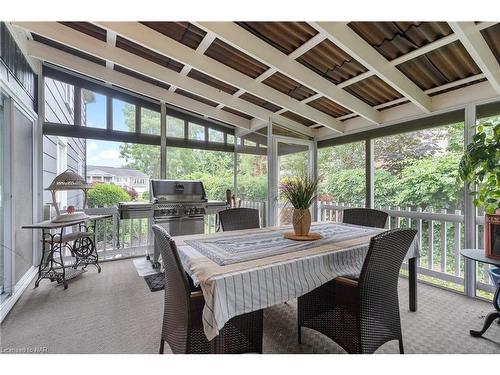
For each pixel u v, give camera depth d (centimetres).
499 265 186
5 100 259
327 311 173
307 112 378
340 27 208
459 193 383
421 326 213
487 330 207
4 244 254
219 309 125
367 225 285
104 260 396
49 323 216
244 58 288
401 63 248
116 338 196
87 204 402
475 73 260
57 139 413
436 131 440
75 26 277
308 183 222
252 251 170
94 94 399
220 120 461
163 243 148
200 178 489
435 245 396
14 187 269
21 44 290
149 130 440
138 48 307
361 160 527
